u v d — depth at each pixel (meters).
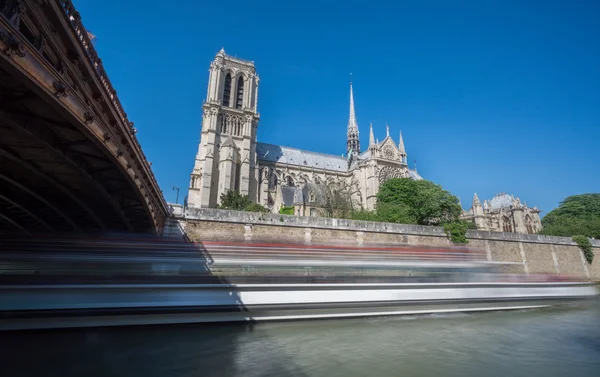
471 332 21.92
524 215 98.50
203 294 22.23
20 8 7.22
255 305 23.03
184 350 16.42
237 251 33.53
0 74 8.39
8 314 18.64
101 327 19.62
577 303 37.09
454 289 30.41
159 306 21.16
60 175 16.30
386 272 34.38
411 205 63.31
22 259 24.25
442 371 14.70
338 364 15.09
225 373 13.70
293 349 16.98
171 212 34.06
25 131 10.78
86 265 25.22
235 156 80.12
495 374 14.63
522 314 29.53
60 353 15.66
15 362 14.42
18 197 19.55
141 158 19.27
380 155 94.06
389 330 21.67
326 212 64.94
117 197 21.86
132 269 26.45
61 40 9.36
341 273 31.30
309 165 102.50
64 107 9.47
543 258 55.03
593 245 61.97
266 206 82.31
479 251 48.16
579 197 95.88
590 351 18.19
